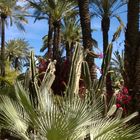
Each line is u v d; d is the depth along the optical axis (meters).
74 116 5.53
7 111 6.00
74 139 5.43
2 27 30.05
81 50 7.70
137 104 8.74
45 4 24.23
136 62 8.91
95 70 10.02
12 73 19.86
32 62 7.48
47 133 5.34
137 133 5.64
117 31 14.32
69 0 20.91
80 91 8.17
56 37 22.88
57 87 10.64
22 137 5.85
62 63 10.85
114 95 7.82
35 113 5.64
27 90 6.95
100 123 5.81
